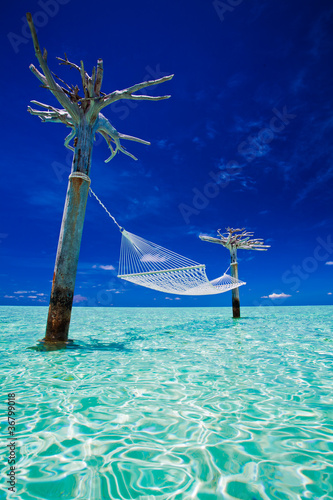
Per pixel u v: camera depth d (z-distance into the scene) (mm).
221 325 11352
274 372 4090
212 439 2164
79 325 11586
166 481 1685
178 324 11945
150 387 3412
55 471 1772
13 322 12820
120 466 1824
